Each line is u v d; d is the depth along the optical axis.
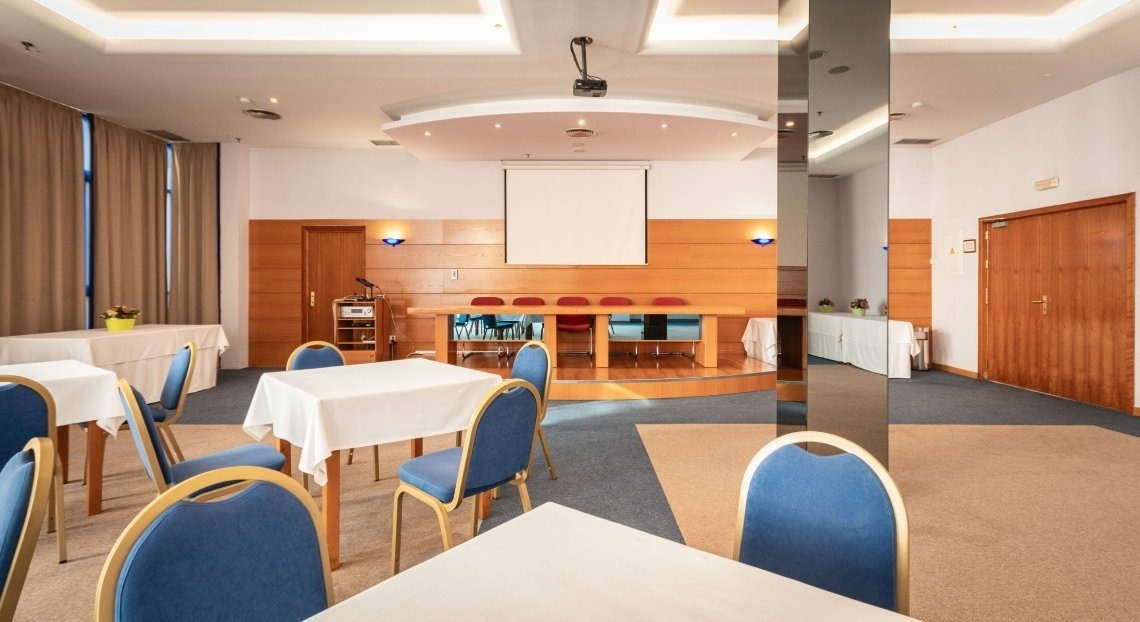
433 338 8.73
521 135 7.12
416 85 5.89
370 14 5.06
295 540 1.18
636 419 5.31
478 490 2.32
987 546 2.74
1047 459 4.04
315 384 2.85
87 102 6.38
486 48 5.09
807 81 3.14
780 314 3.27
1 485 1.33
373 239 8.72
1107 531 2.89
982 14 4.98
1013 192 6.92
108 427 3.10
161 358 5.96
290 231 8.66
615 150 7.99
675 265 8.75
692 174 8.75
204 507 1.07
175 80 5.71
